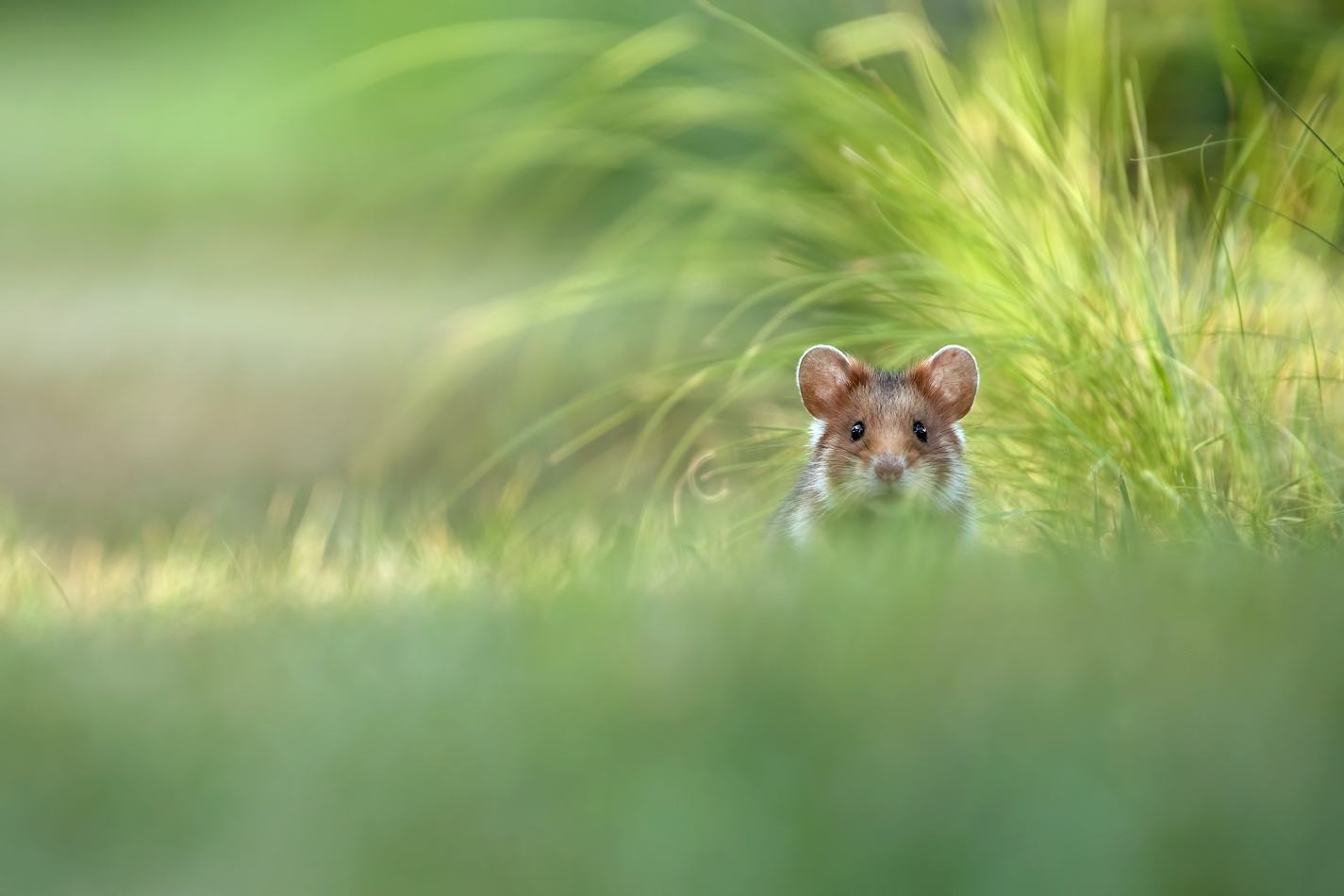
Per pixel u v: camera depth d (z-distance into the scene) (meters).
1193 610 4.38
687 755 3.54
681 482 10.16
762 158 13.55
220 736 3.92
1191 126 14.51
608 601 5.38
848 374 9.09
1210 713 3.49
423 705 4.03
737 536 9.52
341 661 4.65
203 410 17.19
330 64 29.58
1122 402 8.79
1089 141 11.02
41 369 18.59
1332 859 2.96
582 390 16.22
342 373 17.95
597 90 14.61
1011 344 9.30
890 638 4.23
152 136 33.12
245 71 34.12
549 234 22.59
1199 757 3.30
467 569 8.69
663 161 15.02
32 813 3.56
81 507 15.66
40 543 12.30
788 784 3.36
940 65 11.95
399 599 6.41
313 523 12.50
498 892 3.11
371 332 19.38
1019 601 4.63
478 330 13.34
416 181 25.50
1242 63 12.65
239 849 3.36
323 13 31.70
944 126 11.57
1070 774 3.26
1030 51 11.84
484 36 16.72
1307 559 5.72
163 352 18.91
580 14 19.22
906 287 10.63
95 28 42.75
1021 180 10.47
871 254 11.73
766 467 10.93
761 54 13.13
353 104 29.36
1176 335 8.73
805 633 4.37
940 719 3.56
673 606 5.01
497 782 3.49
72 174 31.50
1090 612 4.42
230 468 16.14
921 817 3.17
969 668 3.92
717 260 13.25
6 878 3.31
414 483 15.94
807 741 3.52
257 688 4.37
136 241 27.00
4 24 43.59
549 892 3.10
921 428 8.80
